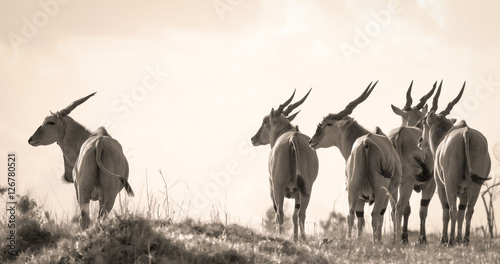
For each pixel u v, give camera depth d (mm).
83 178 44406
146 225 35344
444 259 41719
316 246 44094
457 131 47625
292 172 48250
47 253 35875
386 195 46062
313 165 48719
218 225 41719
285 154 48375
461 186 47250
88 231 35875
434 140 51156
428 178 49469
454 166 46750
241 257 35125
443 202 49844
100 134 47438
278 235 41562
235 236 39750
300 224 48125
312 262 38375
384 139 47594
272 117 56375
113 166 44844
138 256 34219
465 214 48688
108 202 44594
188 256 34594
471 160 46562
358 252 42750
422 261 40938
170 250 34750
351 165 46594
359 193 46438
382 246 44125
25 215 40594
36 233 39750
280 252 37969
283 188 48500
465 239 48375
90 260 34219
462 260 40906
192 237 36500
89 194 44562
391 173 46594
